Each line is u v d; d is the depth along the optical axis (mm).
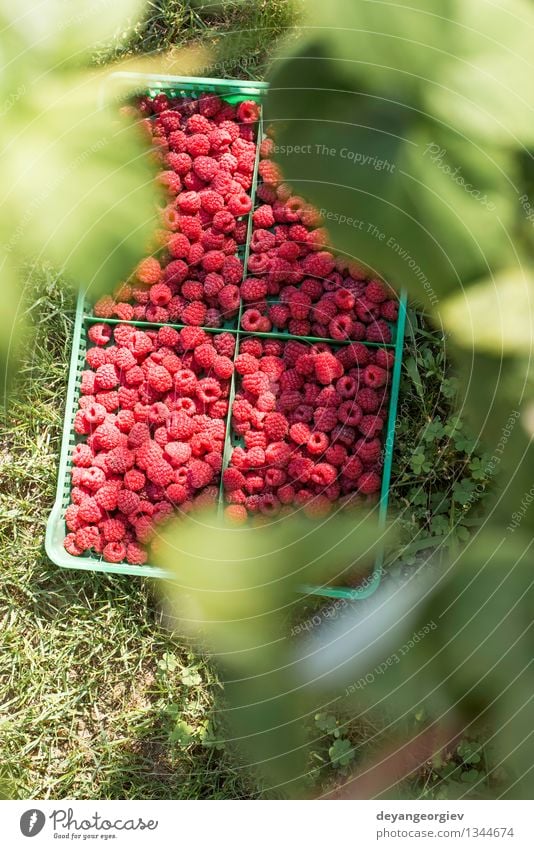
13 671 2025
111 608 2006
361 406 1879
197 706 1948
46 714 2004
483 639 319
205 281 1933
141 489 1911
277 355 1947
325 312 1906
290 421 1898
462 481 1850
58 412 2047
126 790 1973
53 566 2033
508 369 312
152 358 1941
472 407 323
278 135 297
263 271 1934
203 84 1906
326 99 289
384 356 1886
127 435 1961
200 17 1811
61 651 2023
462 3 288
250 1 1340
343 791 704
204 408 1943
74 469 1980
